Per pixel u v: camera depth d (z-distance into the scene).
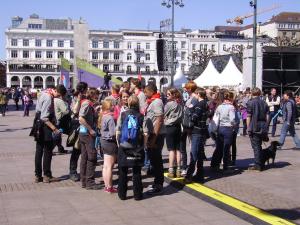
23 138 17.17
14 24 126.94
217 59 37.84
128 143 7.43
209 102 10.96
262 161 10.23
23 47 107.69
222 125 9.96
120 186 7.58
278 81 31.30
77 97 9.15
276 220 6.27
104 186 8.63
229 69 29.50
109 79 18.42
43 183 8.92
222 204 7.12
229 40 108.44
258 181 9.03
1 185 8.73
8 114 33.50
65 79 24.97
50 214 6.73
